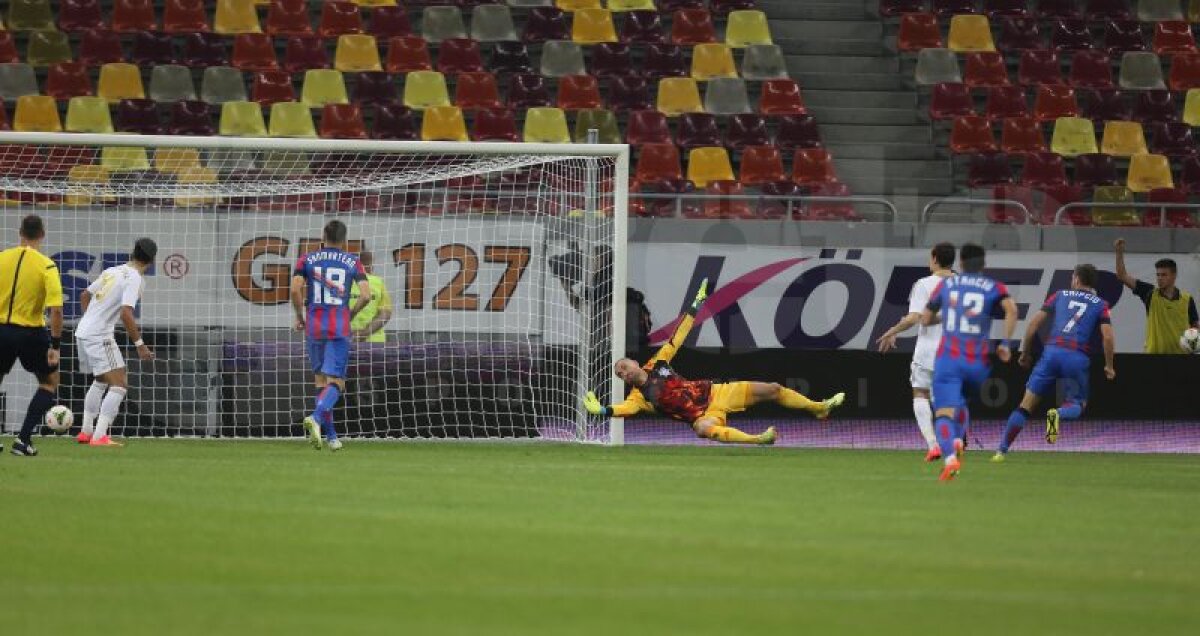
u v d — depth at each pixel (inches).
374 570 973.2
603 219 2447.1
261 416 2431.1
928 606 869.2
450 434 2456.9
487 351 2456.9
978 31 3592.5
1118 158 3400.6
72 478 1556.3
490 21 3501.5
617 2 3590.1
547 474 1697.8
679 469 1806.1
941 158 3324.3
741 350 2581.2
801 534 1170.0
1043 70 3543.3
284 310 2442.2
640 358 2600.9
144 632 770.8
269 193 2456.9
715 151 3206.2
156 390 2407.7
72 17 3373.5
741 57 3528.5
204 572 961.5
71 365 2415.1
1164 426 2635.3
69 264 2415.1
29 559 1005.8
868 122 3388.3
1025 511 1366.9
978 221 3120.1
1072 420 2630.4
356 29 3467.0
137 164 2955.2
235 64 3346.5
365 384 2421.3
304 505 1328.7
